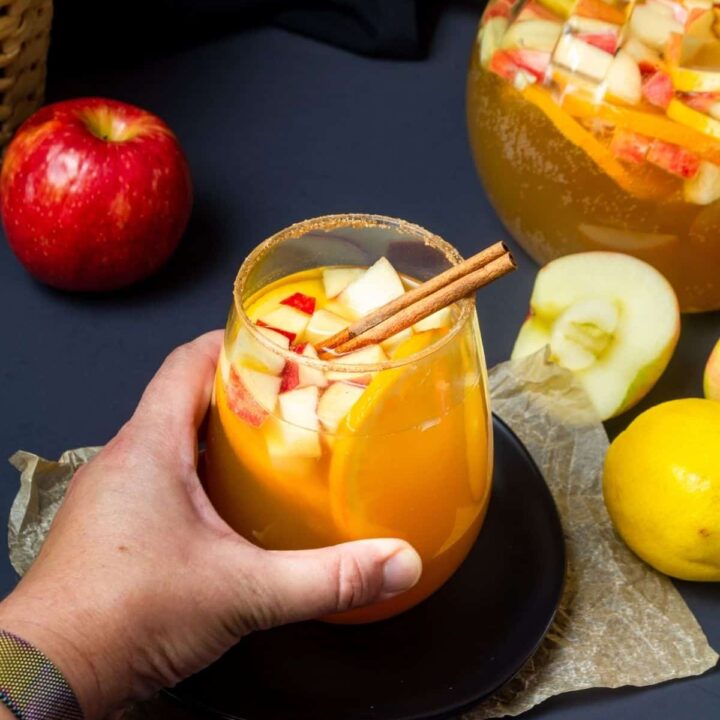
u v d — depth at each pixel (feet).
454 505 1.82
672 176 2.10
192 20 2.87
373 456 1.74
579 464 2.16
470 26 3.02
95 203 2.26
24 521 2.02
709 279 2.24
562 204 2.20
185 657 1.77
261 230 2.52
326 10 2.95
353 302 1.86
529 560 1.98
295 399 1.73
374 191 2.60
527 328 2.28
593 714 1.93
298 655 1.88
